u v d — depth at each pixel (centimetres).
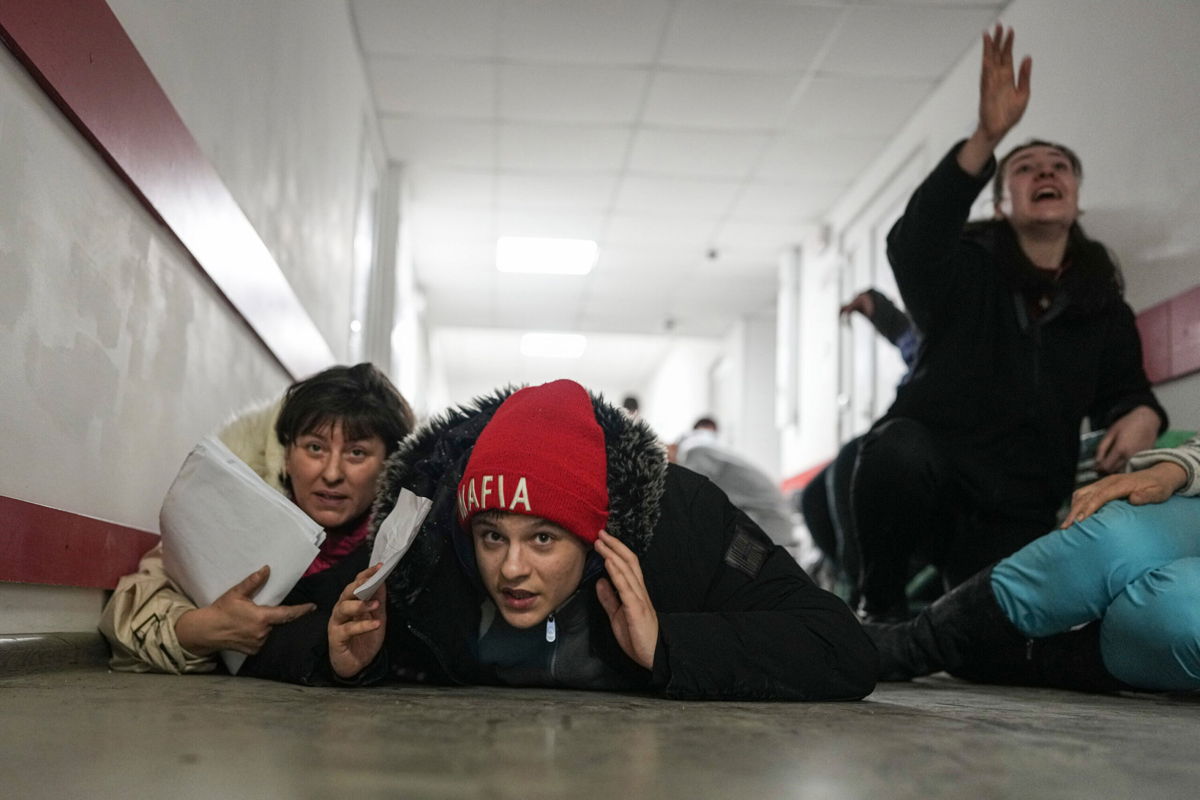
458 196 618
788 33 429
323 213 380
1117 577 159
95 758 70
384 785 62
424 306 841
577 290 804
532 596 123
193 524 150
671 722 99
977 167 210
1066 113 352
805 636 129
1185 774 77
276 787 61
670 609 138
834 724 102
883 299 300
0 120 135
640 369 1228
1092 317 235
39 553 146
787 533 381
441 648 138
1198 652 148
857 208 578
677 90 480
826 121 507
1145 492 162
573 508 120
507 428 123
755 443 859
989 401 232
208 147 228
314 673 136
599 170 574
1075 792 67
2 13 130
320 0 354
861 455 236
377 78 477
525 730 89
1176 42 285
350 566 154
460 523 127
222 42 234
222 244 232
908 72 457
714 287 789
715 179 581
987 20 414
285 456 165
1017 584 170
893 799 63
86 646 165
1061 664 171
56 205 152
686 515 139
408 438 140
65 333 158
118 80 168
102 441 175
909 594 279
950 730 100
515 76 472
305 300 354
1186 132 278
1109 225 320
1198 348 265
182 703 106
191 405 225
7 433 141
